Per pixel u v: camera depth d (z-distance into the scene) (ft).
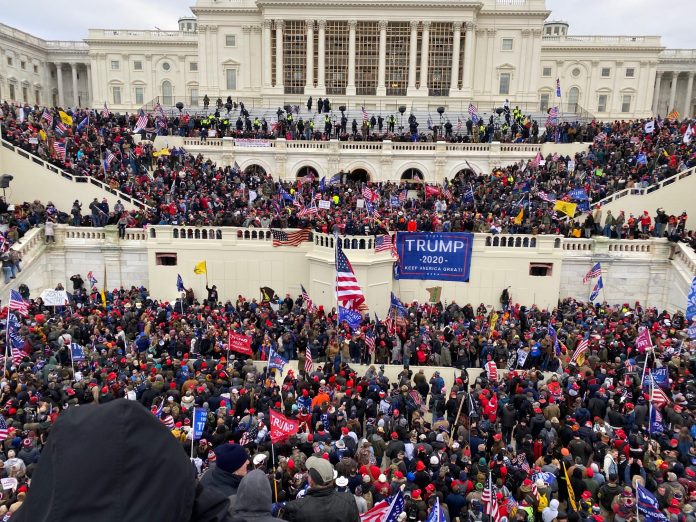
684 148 136.36
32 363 66.64
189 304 102.89
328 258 103.30
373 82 245.24
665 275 111.14
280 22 239.30
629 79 323.16
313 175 156.66
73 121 153.99
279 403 59.41
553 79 325.42
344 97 241.14
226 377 64.85
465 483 44.96
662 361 72.84
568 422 57.21
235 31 252.42
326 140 163.94
